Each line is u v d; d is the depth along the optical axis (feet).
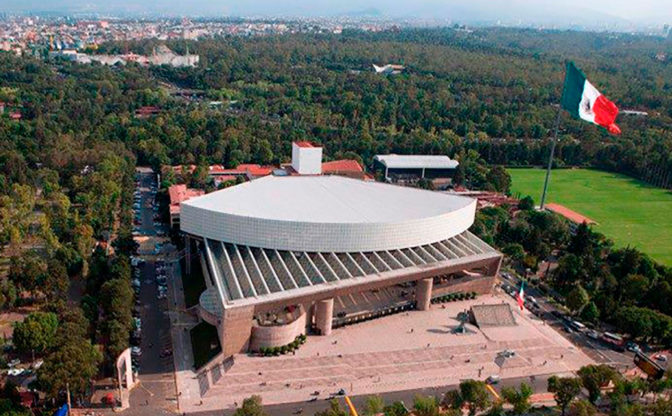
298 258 518.37
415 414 383.45
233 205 545.85
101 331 446.60
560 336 517.14
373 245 532.73
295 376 430.61
